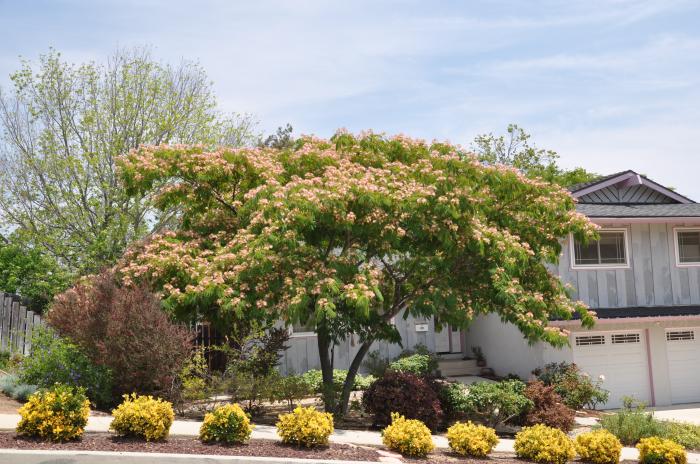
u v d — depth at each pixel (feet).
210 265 35.78
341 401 41.81
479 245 37.17
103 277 37.27
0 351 48.91
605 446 33.09
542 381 49.60
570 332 56.39
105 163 66.64
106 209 65.10
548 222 43.01
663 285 60.80
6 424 27.68
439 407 39.60
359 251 42.39
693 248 62.23
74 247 65.16
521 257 38.70
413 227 37.04
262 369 39.50
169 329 34.37
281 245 33.96
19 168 67.46
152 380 33.91
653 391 57.93
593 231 42.83
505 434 42.06
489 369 67.82
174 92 71.67
